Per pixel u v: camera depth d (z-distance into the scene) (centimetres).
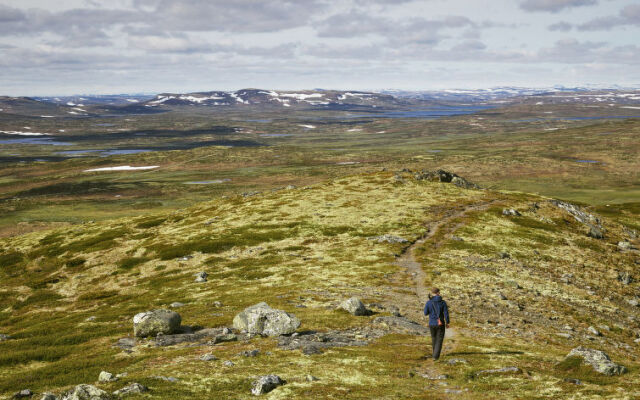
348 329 3133
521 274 5522
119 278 6944
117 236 9612
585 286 5475
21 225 17950
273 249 7144
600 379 2025
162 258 7456
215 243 7725
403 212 9025
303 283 4916
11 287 7488
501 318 3759
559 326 3791
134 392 1839
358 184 12462
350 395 1816
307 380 2020
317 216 9031
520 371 2131
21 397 2009
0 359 2886
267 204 10844
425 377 2109
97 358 2642
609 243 8088
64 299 6438
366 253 6325
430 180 12619
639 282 6088
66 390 1928
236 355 2498
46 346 3312
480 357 2445
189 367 2269
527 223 8475
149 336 3181
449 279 4959
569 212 9944
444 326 2414
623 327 4153
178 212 11900
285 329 3014
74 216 19425
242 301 4309
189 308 4269
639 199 19825
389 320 3366
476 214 8806
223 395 1842
